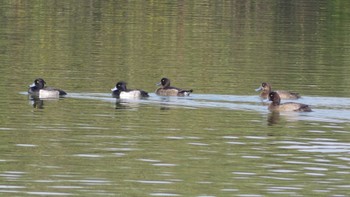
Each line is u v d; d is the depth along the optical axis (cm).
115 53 5897
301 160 3155
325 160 3164
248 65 5550
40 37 6544
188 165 3048
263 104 4300
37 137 3431
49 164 3014
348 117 3997
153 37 6769
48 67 5225
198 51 6106
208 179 2870
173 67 5400
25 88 4547
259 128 3716
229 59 5781
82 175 2886
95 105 4150
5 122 3694
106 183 2803
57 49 5978
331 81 5053
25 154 3148
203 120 3853
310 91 4700
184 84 4797
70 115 3884
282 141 3462
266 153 3256
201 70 5303
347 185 2834
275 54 6084
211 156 3188
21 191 2694
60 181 2811
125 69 5272
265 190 2762
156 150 3259
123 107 4119
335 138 3541
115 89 4422
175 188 2762
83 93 4462
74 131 3556
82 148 3262
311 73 5319
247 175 2936
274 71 5344
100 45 6253
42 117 3819
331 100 4456
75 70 5150
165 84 4631
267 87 4484
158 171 2956
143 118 3859
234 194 2711
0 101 4172
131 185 2783
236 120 3875
